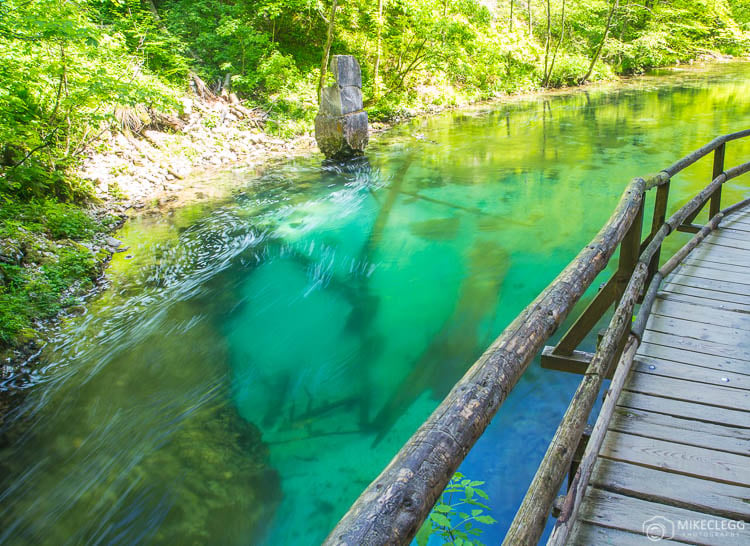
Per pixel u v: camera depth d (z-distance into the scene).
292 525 2.94
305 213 7.91
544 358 3.20
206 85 12.67
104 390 4.06
